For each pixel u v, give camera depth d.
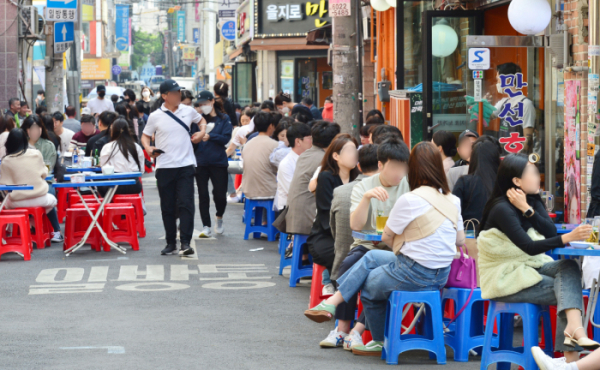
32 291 10.50
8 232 15.23
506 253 6.79
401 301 7.23
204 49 96.88
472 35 12.78
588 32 10.57
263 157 14.69
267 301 10.02
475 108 12.52
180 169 13.01
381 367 7.16
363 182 8.10
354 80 15.52
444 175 7.33
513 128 12.38
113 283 11.05
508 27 14.24
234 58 57.88
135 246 13.89
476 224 8.36
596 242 6.75
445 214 7.21
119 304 9.77
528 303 6.71
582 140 10.68
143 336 8.23
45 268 12.17
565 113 11.12
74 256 13.30
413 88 17.48
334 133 10.85
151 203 20.77
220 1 55.03
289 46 39.72
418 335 7.56
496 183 6.99
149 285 10.93
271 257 13.18
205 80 92.00
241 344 7.96
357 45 15.56
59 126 18.45
